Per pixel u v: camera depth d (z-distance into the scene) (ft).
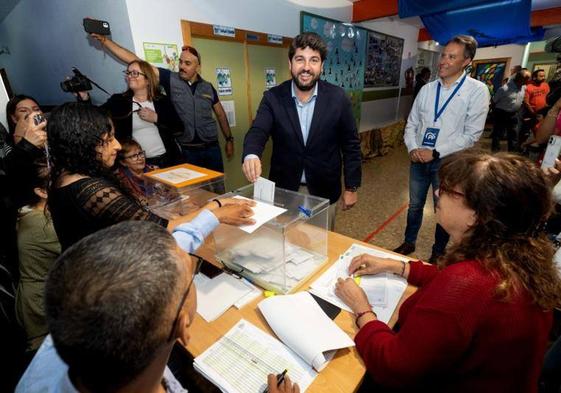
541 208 1.93
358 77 16.26
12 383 4.20
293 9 11.71
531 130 15.81
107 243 1.25
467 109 6.35
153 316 1.16
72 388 1.42
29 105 6.55
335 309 3.03
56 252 4.28
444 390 2.26
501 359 1.95
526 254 1.92
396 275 3.51
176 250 1.42
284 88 5.63
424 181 7.22
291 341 2.56
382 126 20.08
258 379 2.34
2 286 4.91
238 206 3.39
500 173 1.92
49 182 3.14
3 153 5.95
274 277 3.38
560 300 1.96
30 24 10.81
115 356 1.11
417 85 19.92
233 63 10.52
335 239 4.44
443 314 1.92
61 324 1.11
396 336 2.26
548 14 14.46
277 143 5.89
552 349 2.89
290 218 3.41
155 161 7.97
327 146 5.70
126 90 7.91
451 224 2.26
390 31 17.85
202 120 8.86
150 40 7.96
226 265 3.73
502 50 24.02
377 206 11.25
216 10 9.25
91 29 7.44
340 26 13.94
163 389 1.81
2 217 5.25
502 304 1.86
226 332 2.80
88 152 2.93
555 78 8.64
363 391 2.96
